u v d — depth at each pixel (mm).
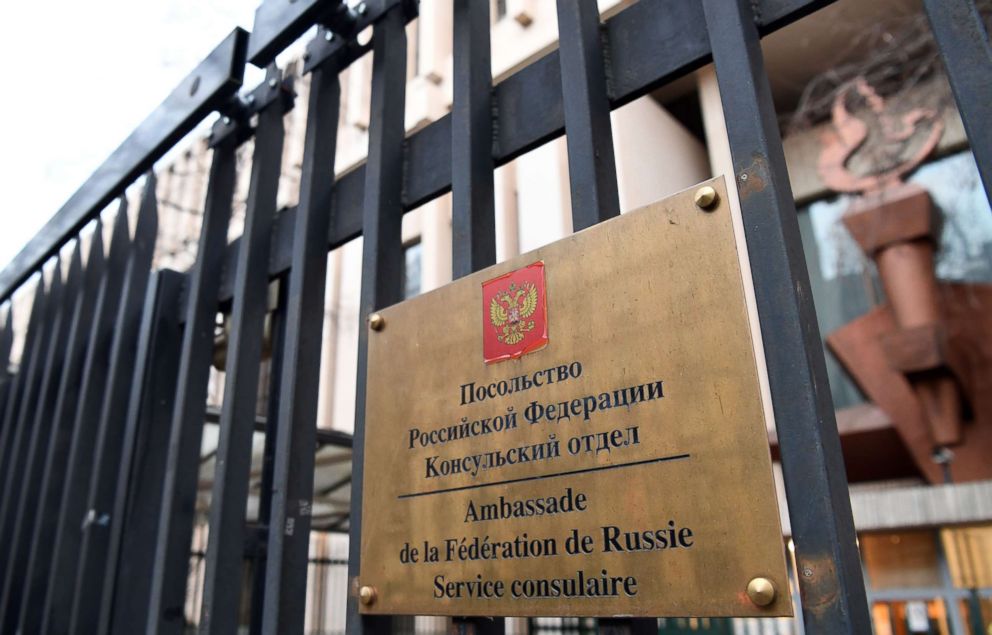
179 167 9227
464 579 1181
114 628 2010
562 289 1195
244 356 1872
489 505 1187
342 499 5883
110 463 2344
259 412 4320
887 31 7312
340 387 9891
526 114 1492
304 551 1546
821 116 8258
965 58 923
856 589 850
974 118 891
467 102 1506
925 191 6840
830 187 7605
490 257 1428
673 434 1007
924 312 6559
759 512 906
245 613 6410
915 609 5770
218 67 2014
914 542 5922
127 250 2686
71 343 2734
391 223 1621
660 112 8688
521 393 1202
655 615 959
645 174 7844
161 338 2344
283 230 2021
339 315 10320
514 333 1242
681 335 1039
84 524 2328
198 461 2031
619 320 1110
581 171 1245
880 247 7020
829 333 7531
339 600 8422
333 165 1892
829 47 7824
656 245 1103
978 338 6512
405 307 1452
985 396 6344
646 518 1001
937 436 6340
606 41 1385
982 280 6699
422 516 1280
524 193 8422
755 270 1001
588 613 1019
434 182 1607
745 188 1042
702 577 931
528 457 1158
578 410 1119
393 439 1377
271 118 2137
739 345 980
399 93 1770
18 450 2951
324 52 1919
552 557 1082
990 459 6148
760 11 1171
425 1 9711
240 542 1740
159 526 1944
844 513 885
